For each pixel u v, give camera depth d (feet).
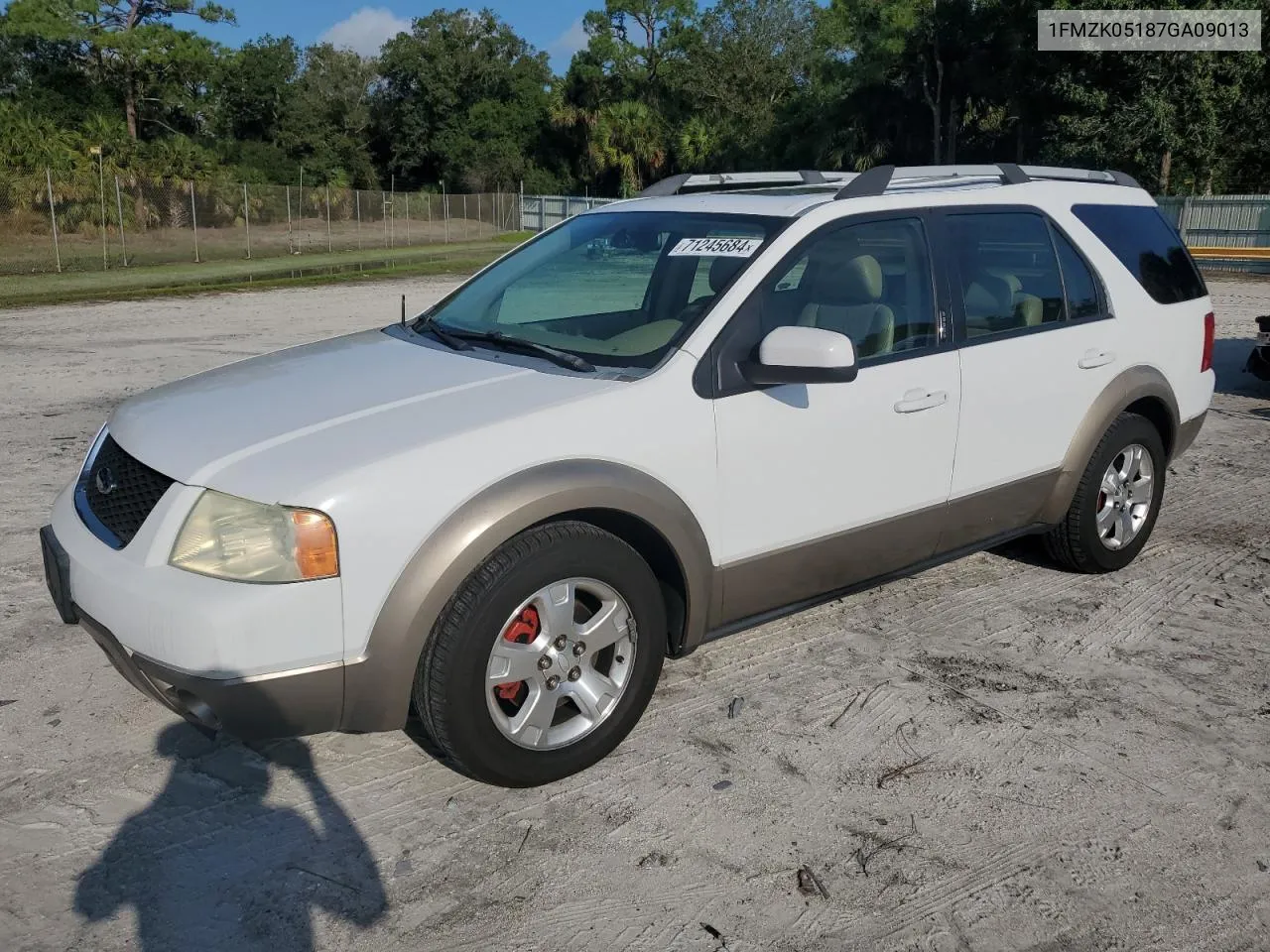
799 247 12.15
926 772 11.10
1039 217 15.05
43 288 68.13
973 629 14.62
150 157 124.47
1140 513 16.65
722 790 10.71
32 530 17.92
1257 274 77.36
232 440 9.98
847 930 8.80
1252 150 117.80
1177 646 14.15
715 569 11.55
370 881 9.33
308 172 215.92
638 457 10.61
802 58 206.69
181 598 9.05
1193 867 9.63
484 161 230.07
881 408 12.57
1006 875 9.50
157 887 9.20
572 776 10.93
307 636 9.14
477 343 12.50
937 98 152.46
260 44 218.59
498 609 9.81
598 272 13.34
